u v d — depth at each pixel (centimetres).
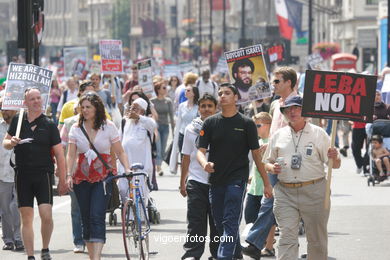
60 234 4144
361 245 3781
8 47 12744
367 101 2984
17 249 3806
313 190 3006
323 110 2980
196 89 5550
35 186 3353
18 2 5047
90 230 3281
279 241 3025
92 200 3291
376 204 4931
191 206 3300
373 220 4400
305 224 3047
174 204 5016
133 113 4288
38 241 3978
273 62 11025
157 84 6681
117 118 5984
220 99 3145
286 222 3012
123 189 4134
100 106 3338
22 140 3300
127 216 3284
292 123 3020
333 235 4016
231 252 3120
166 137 6688
